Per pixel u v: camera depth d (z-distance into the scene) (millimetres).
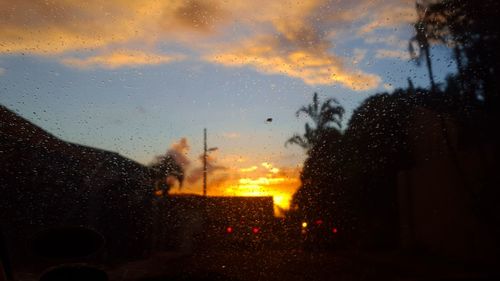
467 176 3307
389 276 2555
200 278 2518
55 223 2693
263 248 2930
